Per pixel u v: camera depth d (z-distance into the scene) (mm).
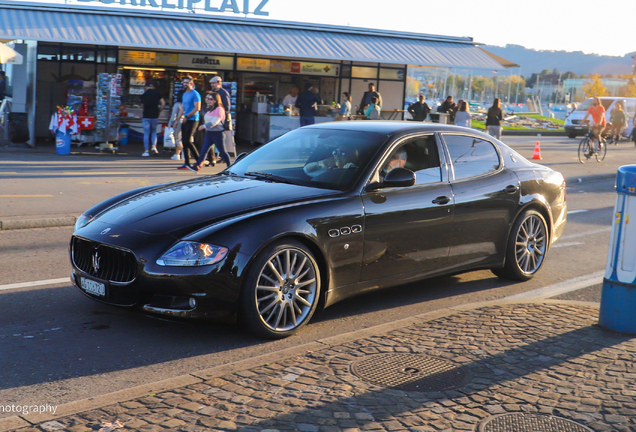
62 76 20219
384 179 5230
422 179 5578
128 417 3154
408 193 5398
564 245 8586
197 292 4359
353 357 4047
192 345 4531
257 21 21406
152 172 13711
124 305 4531
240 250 4434
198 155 14477
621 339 4484
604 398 3518
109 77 17766
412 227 5375
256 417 3193
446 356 4094
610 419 3277
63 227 8594
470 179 5949
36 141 19172
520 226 6348
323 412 3266
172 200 4996
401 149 5555
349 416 3230
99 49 20422
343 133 5781
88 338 4594
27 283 5879
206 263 4355
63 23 17938
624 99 32125
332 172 5320
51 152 16625
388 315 5379
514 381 3719
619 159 21812
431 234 5535
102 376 3959
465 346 4277
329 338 4402
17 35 16594
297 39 21047
